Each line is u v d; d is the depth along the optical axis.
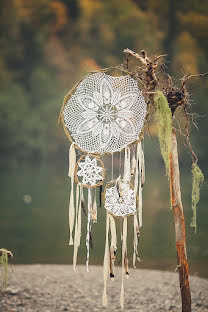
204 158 21.77
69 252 8.51
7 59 37.34
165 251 8.34
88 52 35.97
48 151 35.47
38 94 36.56
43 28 37.62
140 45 33.53
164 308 5.25
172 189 3.87
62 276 6.72
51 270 7.10
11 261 7.76
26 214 12.76
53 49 36.91
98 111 3.87
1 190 17.52
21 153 35.91
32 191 17.28
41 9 37.53
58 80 36.34
